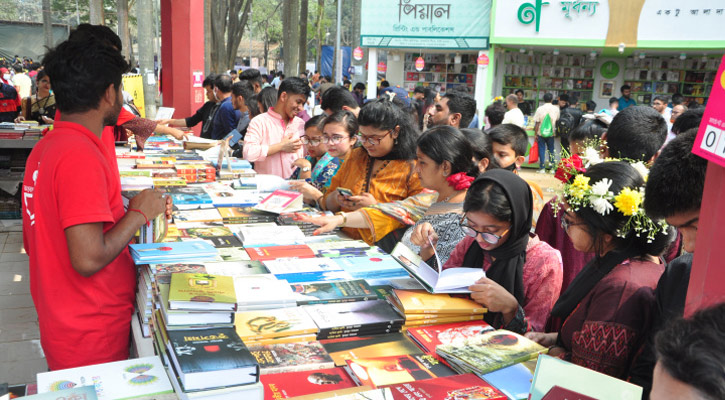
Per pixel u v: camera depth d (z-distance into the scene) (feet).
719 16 36.96
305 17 72.74
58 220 5.67
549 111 34.30
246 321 5.62
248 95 19.60
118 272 6.37
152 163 13.76
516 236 6.06
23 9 201.16
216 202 10.87
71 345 6.03
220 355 4.49
